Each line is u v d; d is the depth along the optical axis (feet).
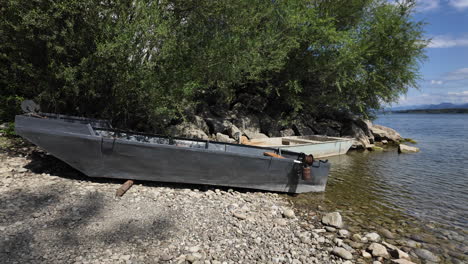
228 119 45.19
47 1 18.60
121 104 24.80
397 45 51.52
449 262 13.05
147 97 23.32
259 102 52.29
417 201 22.08
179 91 24.67
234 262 10.98
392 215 18.81
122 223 12.82
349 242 14.21
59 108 24.39
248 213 16.37
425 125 157.79
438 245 14.71
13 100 25.21
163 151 17.72
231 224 14.46
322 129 57.31
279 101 54.44
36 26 18.21
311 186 22.66
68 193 15.06
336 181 27.55
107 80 22.17
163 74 23.44
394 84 54.54
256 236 13.57
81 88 21.99
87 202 14.37
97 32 20.52
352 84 50.03
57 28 19.24
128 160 17.33
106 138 16.60
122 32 20.44
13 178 16.06
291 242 13.51
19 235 10.64
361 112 58.70
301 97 52.03
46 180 16.48
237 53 30.12
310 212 18.31
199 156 18.43
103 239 11.26
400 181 28.50
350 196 22.57
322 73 47.19
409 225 17.25
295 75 48.01
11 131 24.18
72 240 10.86
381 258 12.67
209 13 26.48
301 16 40.86
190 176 18.62
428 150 53.52
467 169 35.17
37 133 16.30
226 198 18.39
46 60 20.97
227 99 43.04
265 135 46.70
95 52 19.42
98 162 16.89
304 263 11.68
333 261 12.16
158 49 22.61
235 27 29.48
